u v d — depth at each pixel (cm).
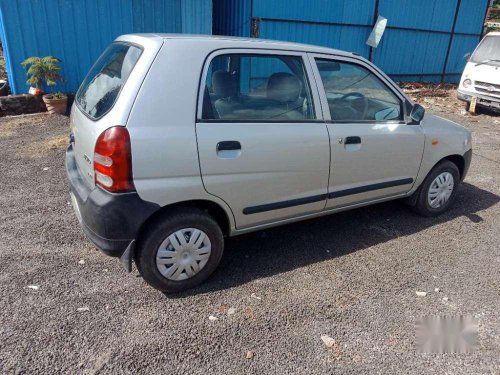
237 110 286
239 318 269
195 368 229
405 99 372
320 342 252
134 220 255
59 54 820
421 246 369
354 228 399
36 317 260
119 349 239
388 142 358
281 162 302
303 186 322
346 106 338
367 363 238
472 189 512
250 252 350
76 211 295
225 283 305
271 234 382
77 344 240
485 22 1513
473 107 970
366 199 372
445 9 1384
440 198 423
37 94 777
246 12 1031
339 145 328
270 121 296
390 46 1320
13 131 672
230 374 226
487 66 941
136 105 247
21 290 284
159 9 895
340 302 289
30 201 423
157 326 258
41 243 345
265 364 234
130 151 244
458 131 418
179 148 257
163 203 262
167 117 255
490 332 266
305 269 327
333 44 1195
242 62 287
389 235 387
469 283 316
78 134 290
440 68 1480
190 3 924
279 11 1057
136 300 281
